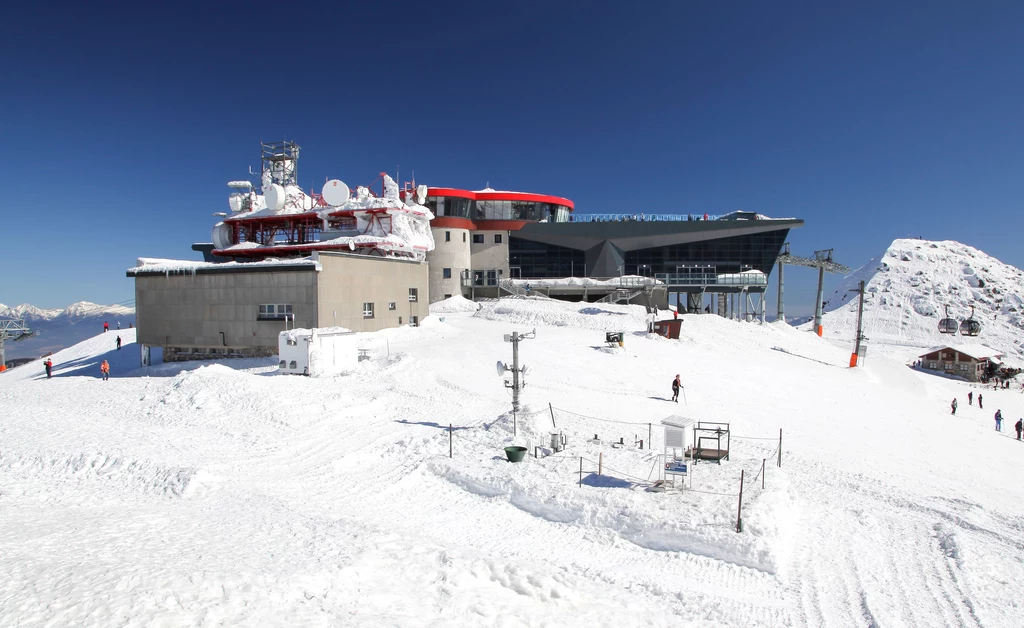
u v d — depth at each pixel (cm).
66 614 705
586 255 7862
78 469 1705
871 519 1584
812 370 4688
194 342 4034
